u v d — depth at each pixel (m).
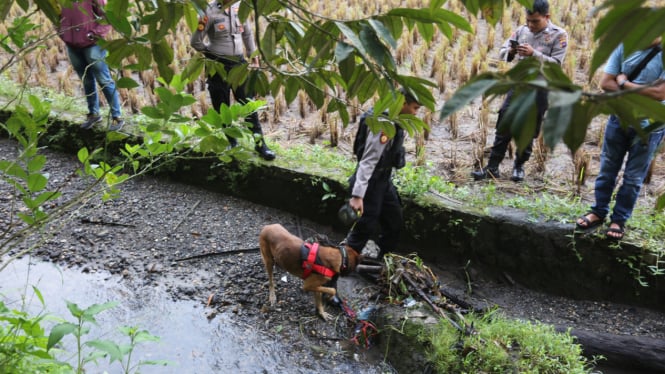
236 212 5.43
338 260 3.88
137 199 5.59
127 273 4.53
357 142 3.86
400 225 4.33
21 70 7.74
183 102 1.72
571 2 10.02
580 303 4.28
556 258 4.29
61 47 9.26
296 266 3.91
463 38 8.77
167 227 5.16
